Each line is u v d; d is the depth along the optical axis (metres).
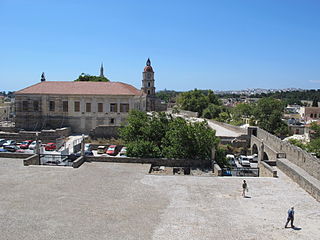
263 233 19.73
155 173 34.59
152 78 113.19
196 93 150.88
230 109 162.88
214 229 20.17
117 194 26.50
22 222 20.78
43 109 68.75
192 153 38.72
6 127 68.50
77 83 72.56
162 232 19.64
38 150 38.69
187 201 25.11
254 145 59.47
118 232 19.56
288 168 33.38
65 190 27.25
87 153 48.84
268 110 94.62
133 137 43.94
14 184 28.66
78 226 20.30
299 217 22.27
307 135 83.31
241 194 26.98
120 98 68.00
